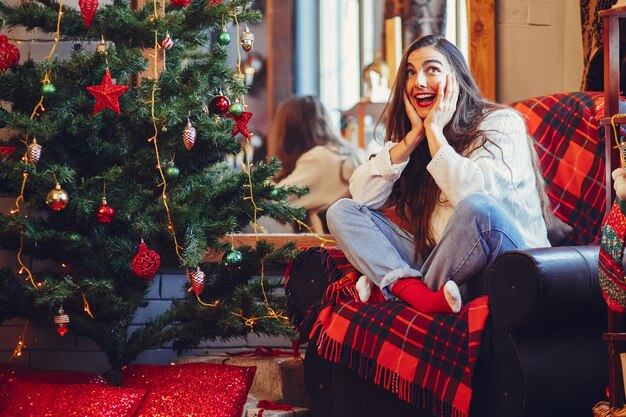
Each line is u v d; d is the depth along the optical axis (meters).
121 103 2.52
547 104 2.96
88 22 2.41
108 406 2.37
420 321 2.32
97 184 2.46
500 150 2.58
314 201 4.61
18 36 3.11
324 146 4.76
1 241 2.54
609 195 2.18
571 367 2.25
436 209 2.68
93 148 2.52
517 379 2.15
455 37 4.95
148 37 2.49
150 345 2.67
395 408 2.37
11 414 2.38
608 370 2.26
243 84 2.65
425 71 2.72
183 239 2.48
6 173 2.43
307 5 5.40
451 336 2.25
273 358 2.93
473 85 2.77
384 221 2.67
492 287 2.22
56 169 2.38
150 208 2.51
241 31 5.32
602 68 3.28
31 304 2.55
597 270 2.29
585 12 3.40
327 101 5.39
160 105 2.47
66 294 2.36
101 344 2.68
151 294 3.18
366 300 2.52
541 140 2.91
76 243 2.48
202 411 2.43
